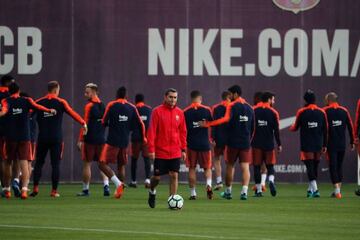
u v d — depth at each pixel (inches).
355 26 3289.9
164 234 1691.7
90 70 3248.0
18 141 2479.1
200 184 3253.0
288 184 3270.2
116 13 3255.4
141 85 3262.8
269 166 2674.7
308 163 2647.6
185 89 3265.3
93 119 2664.9
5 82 2603.3
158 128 2155.5
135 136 3031.5
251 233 1723.7
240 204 2363.4
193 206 2290.8
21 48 3228.3
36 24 3230.8
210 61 3270.2
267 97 2659.9
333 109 2672.2
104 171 2573.8
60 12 3238.2
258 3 3280.0
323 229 1802.4
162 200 2488.9
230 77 3272.6
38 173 2596.0
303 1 3289.9
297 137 3284.9
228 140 2508.6
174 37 3265.3
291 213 2123.5
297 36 3289.9
